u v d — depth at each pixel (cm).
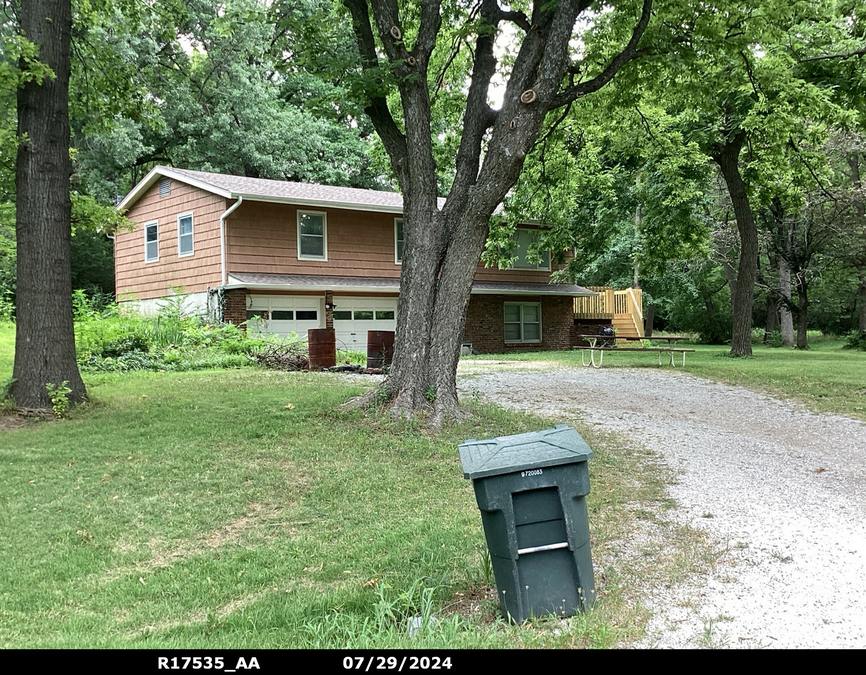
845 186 2816
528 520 371
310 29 938
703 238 1977
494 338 2556
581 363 1830
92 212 1257
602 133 1758
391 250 2320
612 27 1155
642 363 1820
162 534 535
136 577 455
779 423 987
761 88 1354
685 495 618
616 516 559
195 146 3155
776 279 3064
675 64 1070
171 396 1093
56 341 973
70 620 388
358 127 3762
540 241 2123
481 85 993
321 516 575
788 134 1431
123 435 827
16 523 551
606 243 2155
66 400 952
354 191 2369
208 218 2019
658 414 1043
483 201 902
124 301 2170
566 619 371
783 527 523
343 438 811
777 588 409
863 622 362
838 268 2959
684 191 1866
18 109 976
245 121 3180
